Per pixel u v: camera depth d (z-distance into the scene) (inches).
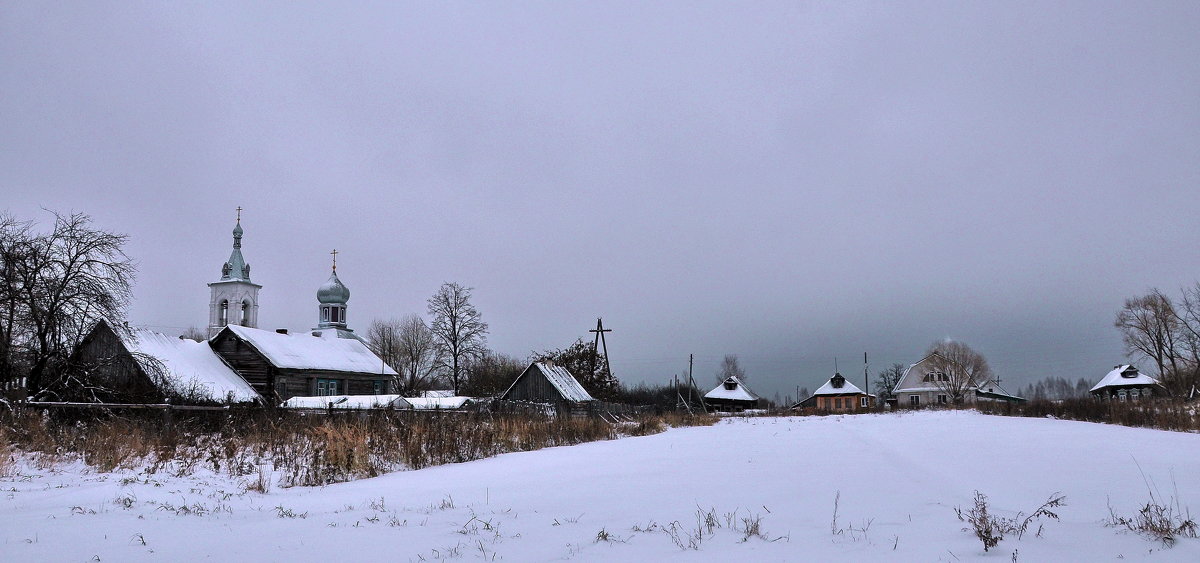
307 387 2324.1
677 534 306.5
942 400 4220.0
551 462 705.6
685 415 2139.5
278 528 335.3
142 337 2020.2
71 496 491.2
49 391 1064.2
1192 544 267.1
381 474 649.0
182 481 573.6
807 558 257.0
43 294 1126.4
